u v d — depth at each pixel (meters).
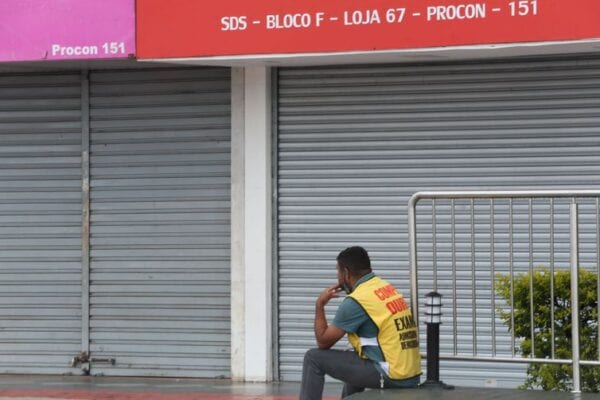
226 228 16.98
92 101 17.42
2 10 16.55
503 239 15.55
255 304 16.73
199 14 15.89
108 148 17.38
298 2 15.52
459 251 15.77
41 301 17.58
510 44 14.79
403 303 12.16
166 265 17.20
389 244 16.36
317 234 16.66
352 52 15.37
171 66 17.08
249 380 16.78
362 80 16.42
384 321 11.92
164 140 17.19
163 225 17.22
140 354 17.31
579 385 11.95
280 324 16.83
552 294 12.05
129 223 17.31
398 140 16.33
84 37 16.27
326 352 12.15
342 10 15.37
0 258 17.64
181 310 17.17
